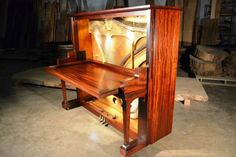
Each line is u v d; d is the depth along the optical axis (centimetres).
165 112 232
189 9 580
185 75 532
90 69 265
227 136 252
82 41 298
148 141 225
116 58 264
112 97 295
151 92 206
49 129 268
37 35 728
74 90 411
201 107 336
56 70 260
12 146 232
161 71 209
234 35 598
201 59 488
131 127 248
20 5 747
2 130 265
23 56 693
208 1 582
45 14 705
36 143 238
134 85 192
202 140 244
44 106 338
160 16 190
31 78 412
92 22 290
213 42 576
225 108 332
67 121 288
